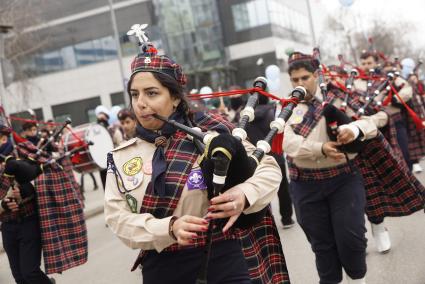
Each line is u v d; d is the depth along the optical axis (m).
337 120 3.60
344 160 3.63
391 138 4.76
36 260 4.53
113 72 29.83
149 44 2.26
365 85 6.08
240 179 2.01
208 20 30.28
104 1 29.44
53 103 30.44
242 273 2.17
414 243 5.11
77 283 5.62
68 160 6.60
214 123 2.26
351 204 3.57
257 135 5.81
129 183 2.16
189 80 29.91
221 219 2.07
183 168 2.12
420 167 8.68
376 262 4.71
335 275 3.69
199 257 2.15
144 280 2.24
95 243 7.58
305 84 3.82
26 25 20.64
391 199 4.29
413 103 8.09
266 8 30.44
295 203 3.81
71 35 29.89
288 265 4.99
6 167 4.23
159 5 29.41
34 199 4.59
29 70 25.00
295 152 3.66
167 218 2.02
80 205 4.92
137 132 2.24
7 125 4.64
